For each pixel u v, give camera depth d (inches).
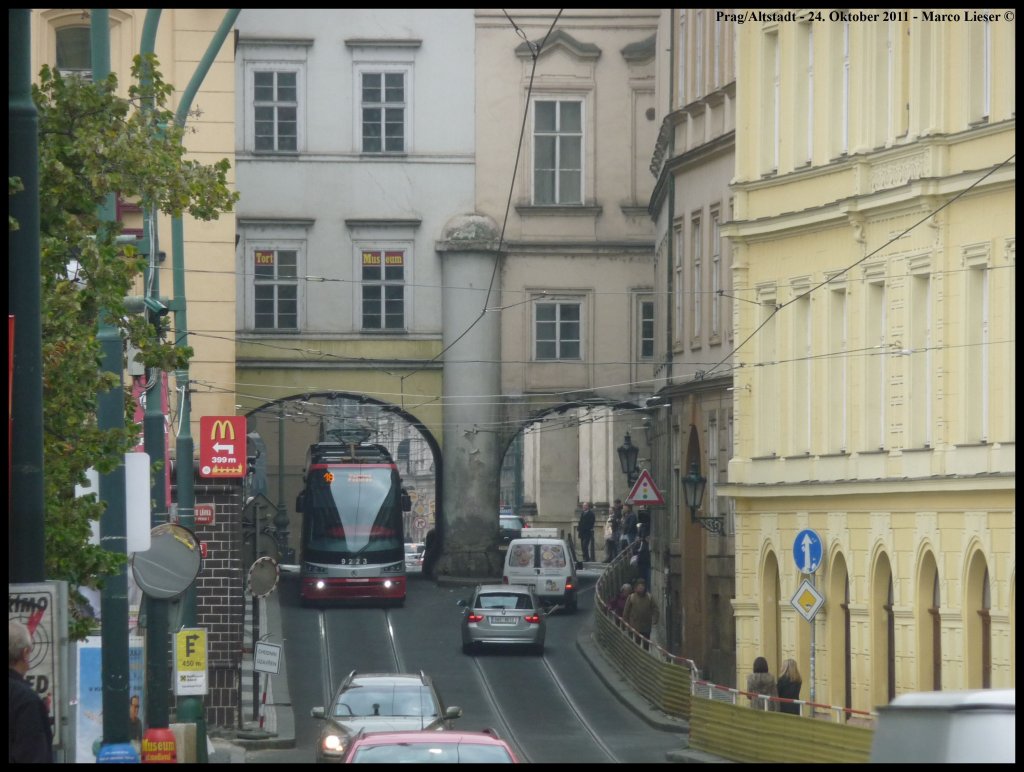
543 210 3430.1
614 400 3437.5
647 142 3462.1
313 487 2940.5
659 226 3115.2
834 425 1985.7
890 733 539.5
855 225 1932.8
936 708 519.2
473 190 3425.2
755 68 2146.9
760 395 2133.4
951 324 1765.5
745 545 2150.6
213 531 1956.2
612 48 3457.2
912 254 1834.4
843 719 1498.5
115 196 1028.5
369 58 3417.8
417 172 3412.9
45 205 984.3
